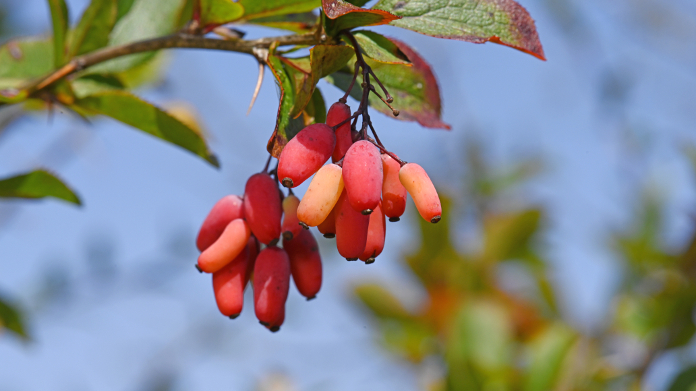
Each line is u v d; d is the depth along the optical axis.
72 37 0.32
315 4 0.30
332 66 0.28
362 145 0.27
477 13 0.28
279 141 0.28
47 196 0.33
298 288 0.29
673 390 0.35
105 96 0.31
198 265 0.28
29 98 0.31
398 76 0.31
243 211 0.28
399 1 0.28
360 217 0.27
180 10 0.34
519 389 0.36
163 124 0.32
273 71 0.28
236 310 0.28
